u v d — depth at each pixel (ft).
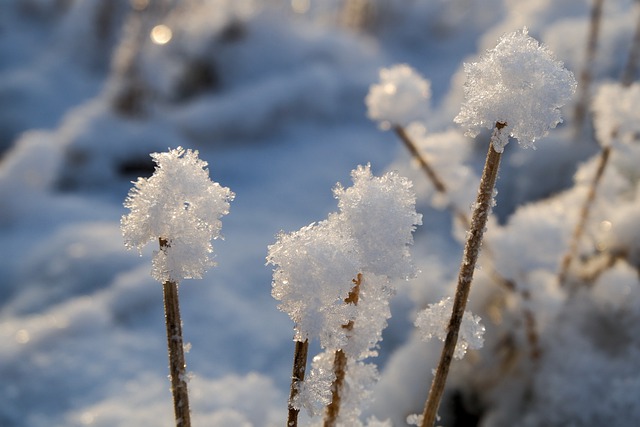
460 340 1.59
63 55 8.54
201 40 8.04
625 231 2.07
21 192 5.22
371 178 1.54
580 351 2.03
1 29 9.30
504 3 9.09
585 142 3.60
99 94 7.69
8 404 3.04
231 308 3.72
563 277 2.11
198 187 1.50
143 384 3.11
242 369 3.27
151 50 7.27
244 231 4.75
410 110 1.96
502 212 3.82
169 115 7.04
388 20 9.36
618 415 1.96
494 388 2.18
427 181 2.35
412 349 2.46
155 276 1.51
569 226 2.03
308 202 5.39
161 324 3.62
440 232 3.98
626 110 1.90
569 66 4.27
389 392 2.41
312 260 1.49
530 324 2.05
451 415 2.25
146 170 6.27
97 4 8.55
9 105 7.34
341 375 1.60
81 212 5.20
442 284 2.47
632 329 2.03
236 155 6.44
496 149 1.50
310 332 1.49
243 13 8.18
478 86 1.50
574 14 5.15
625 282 2.03
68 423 2.89
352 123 7.18
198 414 2.43
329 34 8.38
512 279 2.03
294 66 7.86
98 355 3.33
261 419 2.51
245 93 7.14
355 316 1.52
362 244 1.52
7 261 4.48
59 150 5.98
